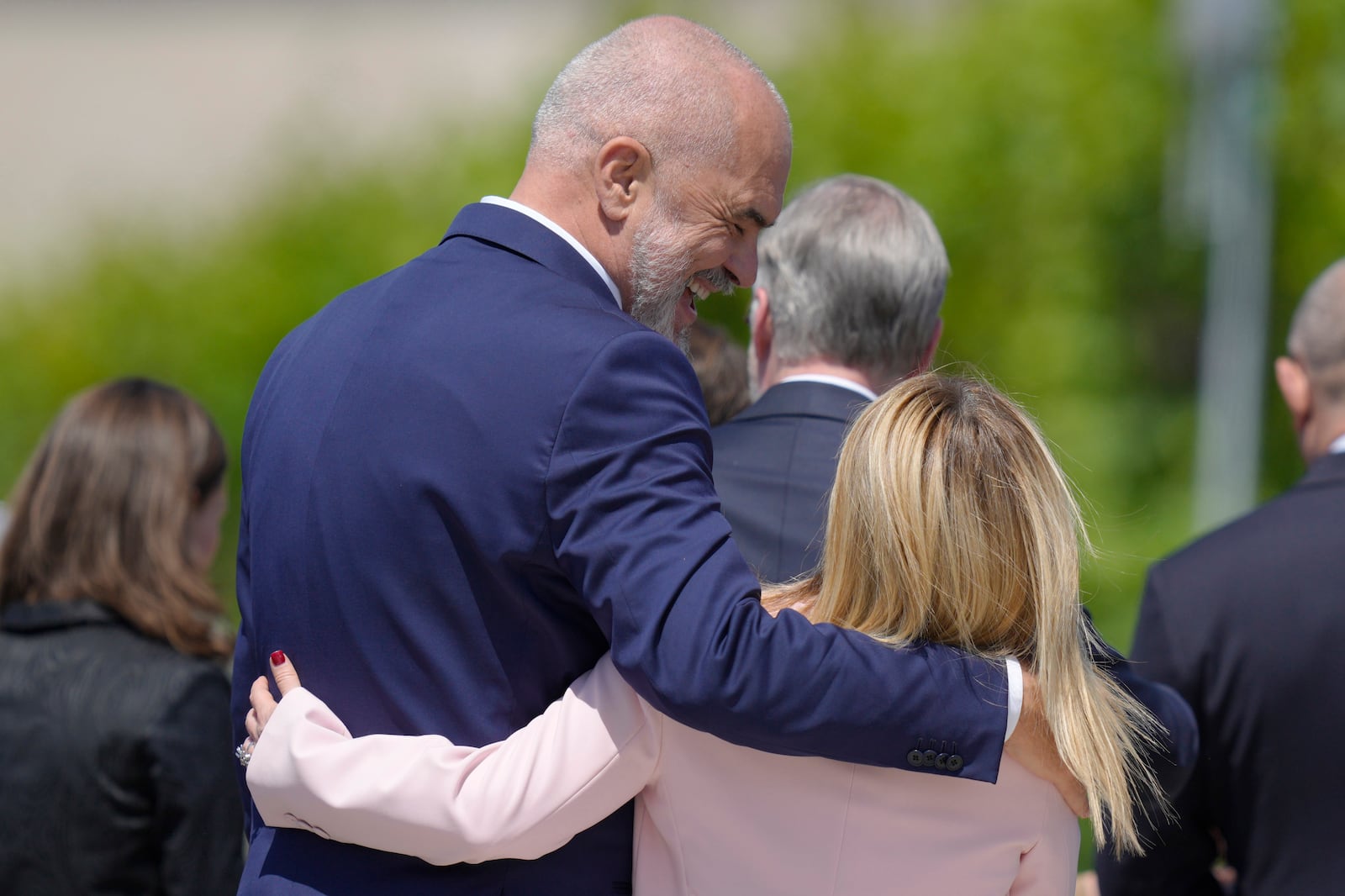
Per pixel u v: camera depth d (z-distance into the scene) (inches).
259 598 242.8
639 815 234.8
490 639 225.8
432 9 1969.7
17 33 2303.2
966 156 935.0
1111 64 971.9
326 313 255.8
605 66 255.0
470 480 222.7
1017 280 951.0
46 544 342.3
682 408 226.7
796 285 318.0
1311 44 970.7
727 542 217.6
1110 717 226.1
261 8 2342.5
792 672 206.2
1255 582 322.0
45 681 330.0
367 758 218.5
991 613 222.2
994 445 225.8
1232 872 358.6
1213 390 873.5
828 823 218.7
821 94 946.7
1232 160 844.0
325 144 1104.2
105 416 350.6
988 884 221.9
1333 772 312.2
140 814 322.7
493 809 213.8
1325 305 355.3
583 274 251.0
